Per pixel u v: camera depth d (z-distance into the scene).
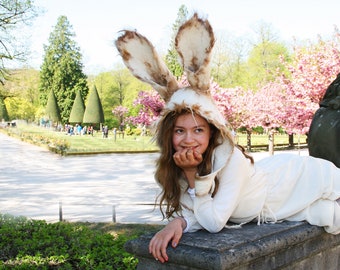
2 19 17.89
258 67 52.06
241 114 28.06
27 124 77.75
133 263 4.76
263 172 2.47
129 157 29.09
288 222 2.52
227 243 2.01
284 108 23.58
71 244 5.70
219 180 2.24
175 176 2.31
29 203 11.80
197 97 2.13
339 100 3.40
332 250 2.73
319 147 3.48
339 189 2.60
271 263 2.20
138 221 9.08
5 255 5.39
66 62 63.28
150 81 2.25
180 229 2.15
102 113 59.03
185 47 2.14
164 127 2.24
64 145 35.09
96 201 12.15
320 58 22.03
